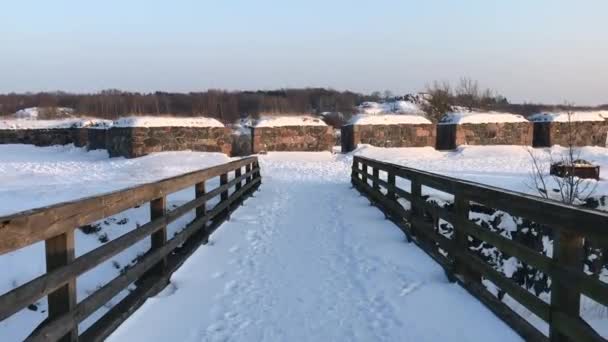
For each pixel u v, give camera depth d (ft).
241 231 25.03
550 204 10.19
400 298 14.85
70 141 102.06
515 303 24.93
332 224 26.81
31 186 41.65
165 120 76.23
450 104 134.62
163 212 16.33
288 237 23.61
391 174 27.63
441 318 13.21
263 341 11.98
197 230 22.47
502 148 80.89
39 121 106.52
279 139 84.12
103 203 11.59
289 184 48.47
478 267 14.37
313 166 67.87
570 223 9.42
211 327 12.80
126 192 13.07
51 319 9.49
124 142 75.56
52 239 9.66
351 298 14.96
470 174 49.57
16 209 31.07
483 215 29.07
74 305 10.06
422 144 86.69
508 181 41.09
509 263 27.40
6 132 100.17
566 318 9.67
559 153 76.23
